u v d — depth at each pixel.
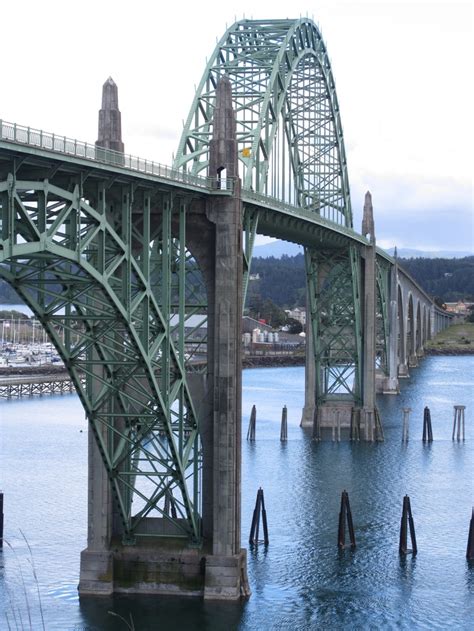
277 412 153.88
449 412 157.62
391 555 71.69
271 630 56.66
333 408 130.75
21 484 92.19
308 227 104.81
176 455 58.97
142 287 56.59
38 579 64.06
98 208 53.00
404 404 168.50
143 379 61.88
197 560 60.78
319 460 109.38
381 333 187.12
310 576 66.44
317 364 131.00
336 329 131.62
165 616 57.97
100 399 58.34
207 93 90.25
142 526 62.47
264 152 95.44
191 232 62.91
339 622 58.41
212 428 62.19
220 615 58.62
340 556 71.06
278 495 90.12
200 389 62.28
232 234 61.94
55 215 51.22
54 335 54.59
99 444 58.62
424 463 108.44
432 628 57.94
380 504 87.25
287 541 74.56
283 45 98.38
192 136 87.06
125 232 54.84
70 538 73.69
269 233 99.38
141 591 61.03
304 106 128.25
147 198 57.06
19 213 45.31
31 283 51.56
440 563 70.06
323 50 124.25
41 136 46.03
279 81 99.88
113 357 59.72
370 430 125.44
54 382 179.75
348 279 129.75
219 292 61.81
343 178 133.00
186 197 60.66
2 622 56.47
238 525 61.94
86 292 55.16
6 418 141.50
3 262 48.50
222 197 62.06
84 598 60.41
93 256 56.06
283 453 113.88
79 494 88.12
